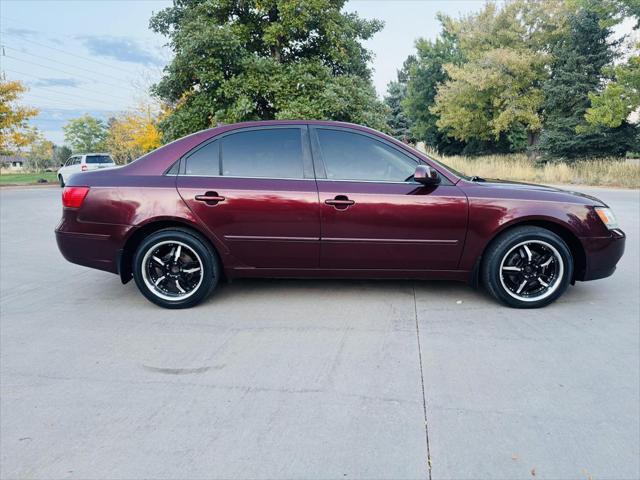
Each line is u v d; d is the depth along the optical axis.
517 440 1.97
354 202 3.57
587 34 22.38
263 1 14.15
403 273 3.73
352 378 2.53
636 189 15.84
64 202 3.74
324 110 13.57
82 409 2.23
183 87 15.06
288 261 3.71
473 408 2.22
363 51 18.22
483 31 25.31
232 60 13.82
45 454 1.89
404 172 3.69
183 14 15.94
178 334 3.19
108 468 1.80
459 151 35.78
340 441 1.97
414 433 2.02
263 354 2.85
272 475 1.76
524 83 23.56
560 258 3.57
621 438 1.98
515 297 3.63
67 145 66.69
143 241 3.65
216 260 3.74
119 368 2.67
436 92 34.66
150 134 30.39
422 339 3.06
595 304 3.78
